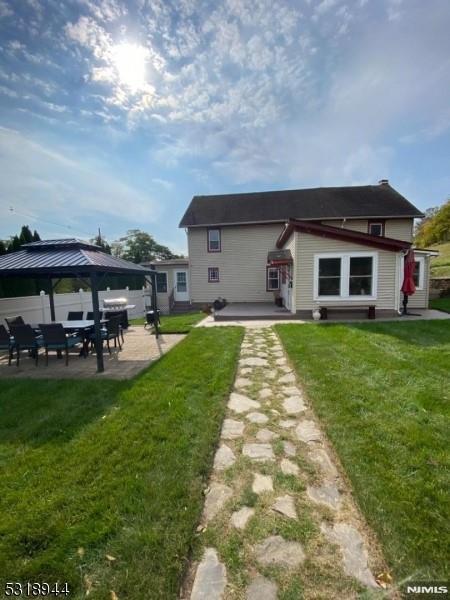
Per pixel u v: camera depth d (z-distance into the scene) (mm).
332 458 2643
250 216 16250
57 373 5520
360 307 10141
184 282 18875
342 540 1795
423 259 11992
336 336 6980
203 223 16250
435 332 7293
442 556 1633
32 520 1992
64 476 2441
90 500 2162
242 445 2879
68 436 3076
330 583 1543
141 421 3330
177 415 3424
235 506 2104
